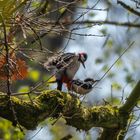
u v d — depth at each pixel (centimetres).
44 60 1129
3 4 1025
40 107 1005
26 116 993
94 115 1104
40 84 998
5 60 1016
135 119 1211
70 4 1170
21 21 1046
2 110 977
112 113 1137
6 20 1034
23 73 1099
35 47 1152
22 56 1118
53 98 1025
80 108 1075
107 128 1160
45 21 1088
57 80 1184
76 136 2102
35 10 1096
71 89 1170
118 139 1202
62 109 1037
